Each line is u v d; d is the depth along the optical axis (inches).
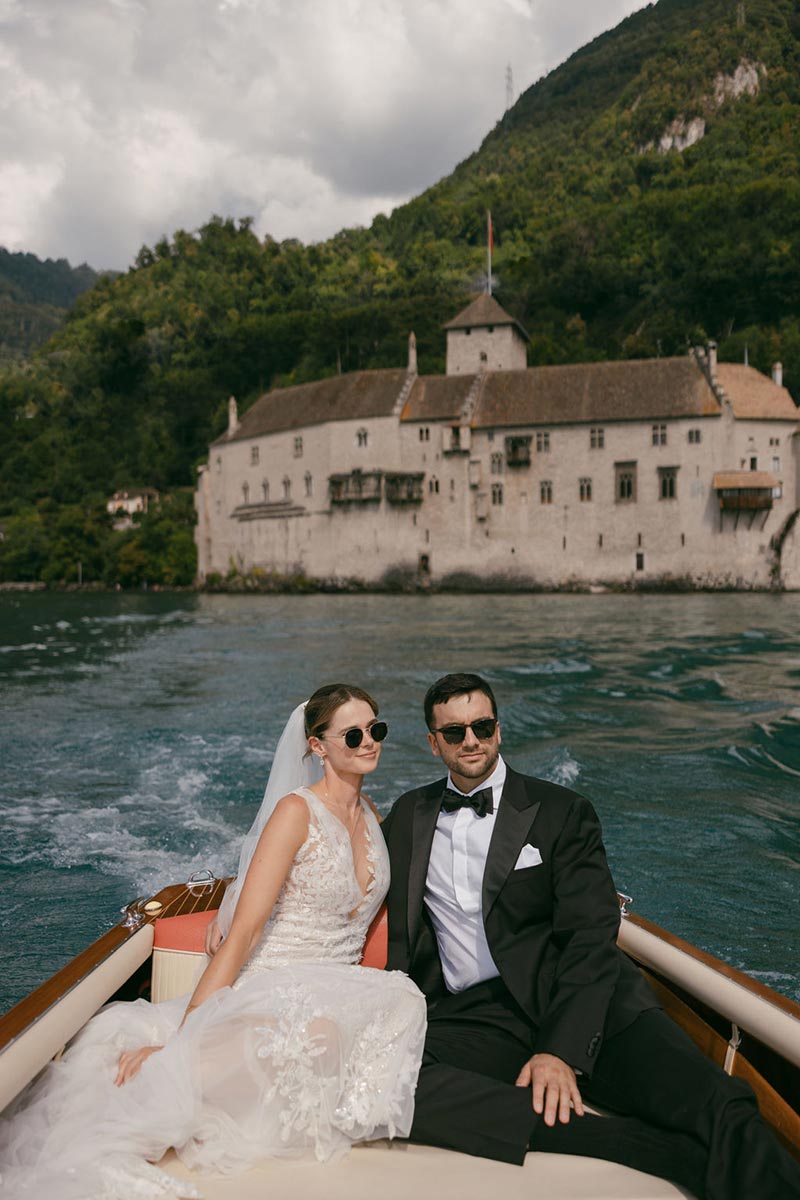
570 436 3048.7
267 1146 113.1
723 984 125.4
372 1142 121.4
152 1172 107.3
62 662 1077.1
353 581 3297.2
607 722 580.1
